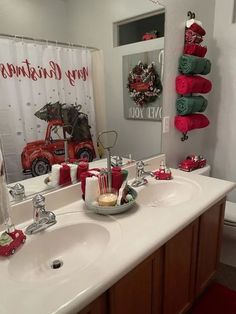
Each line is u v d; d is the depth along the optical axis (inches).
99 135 61.5
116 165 62.4
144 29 65.9
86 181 47.8
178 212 48.0
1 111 43.2
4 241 36.1
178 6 72.4
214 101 95.5
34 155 48.6
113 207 45.6
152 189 63.5
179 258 51.1
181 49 76.7
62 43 50.5
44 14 46.6
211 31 89.2
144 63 67.7
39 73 47.5
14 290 29.2
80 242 44.7
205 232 59.3
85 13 53.6
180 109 78.4
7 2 41.4
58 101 51.7
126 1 61.0
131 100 67.0
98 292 29.7
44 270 39.8
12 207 43.5
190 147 90.7
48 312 26.2
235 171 95.9
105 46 58.7
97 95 59.6
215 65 92.4
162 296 48.7
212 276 69.1
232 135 93.8
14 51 43.4
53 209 49.6
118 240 38.8
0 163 38.2
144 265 41.3
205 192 57.6
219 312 63.2
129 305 39.5
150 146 74.9
